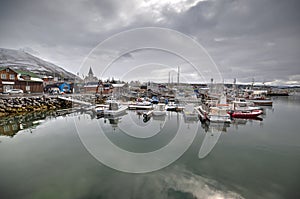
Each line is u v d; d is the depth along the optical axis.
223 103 20.44
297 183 6.33
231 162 8.01
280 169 7.40
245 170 7.27
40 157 8.38
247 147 10.11
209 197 5.56
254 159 8.41
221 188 5.99
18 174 6.83
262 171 7.21
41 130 13.34
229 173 6.99
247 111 20.25
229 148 9.91
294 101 40.97
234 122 17.30
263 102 32.00
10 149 9.46
